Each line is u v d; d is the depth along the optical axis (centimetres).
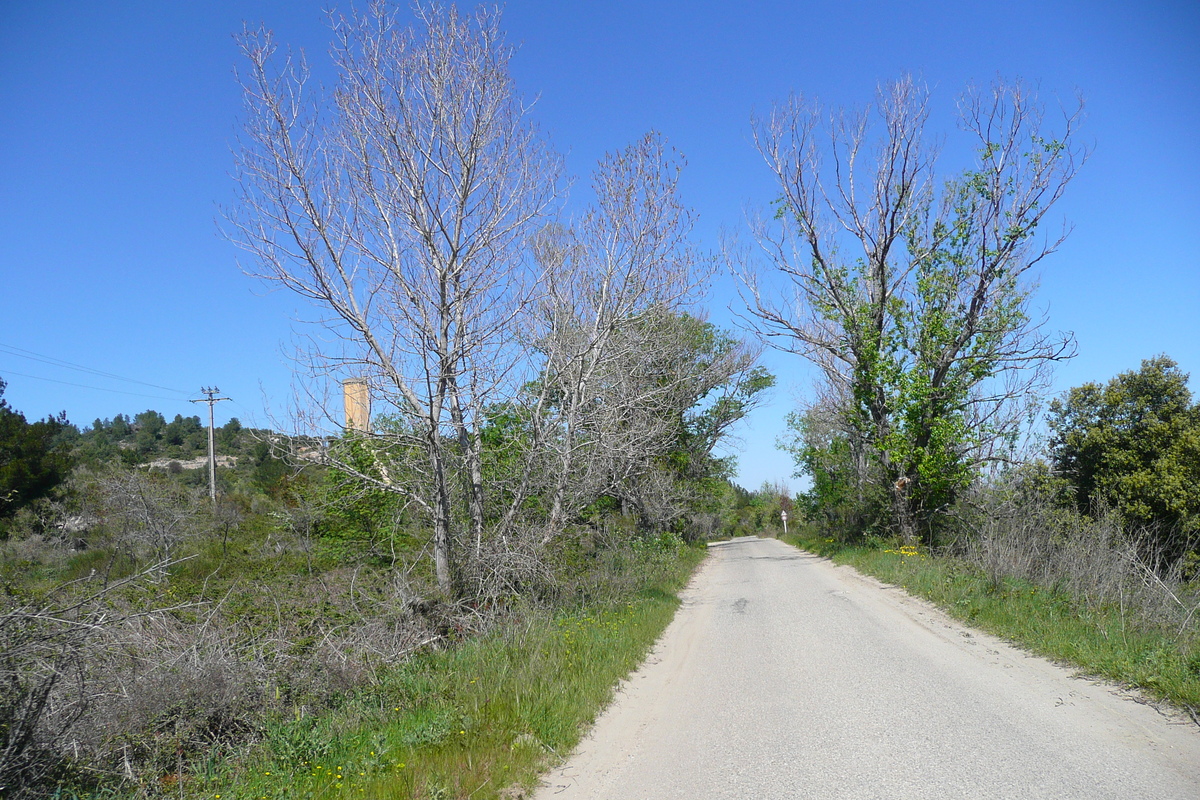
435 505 1183
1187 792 478
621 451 1488
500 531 1236
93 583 861
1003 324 2312
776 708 741
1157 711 648
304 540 1730
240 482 4109
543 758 622
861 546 2731
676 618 1426
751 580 2077
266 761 615
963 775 530
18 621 555
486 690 766
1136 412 2075
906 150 2345
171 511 2225
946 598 1312
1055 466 2173
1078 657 827
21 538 2439
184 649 763
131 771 595
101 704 624
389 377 1153
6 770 519
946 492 2378
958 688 762
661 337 1661
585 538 1781
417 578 1139
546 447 1315
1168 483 1867
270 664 792
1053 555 1298
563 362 1365
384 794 527
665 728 706
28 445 2792
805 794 520
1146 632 852
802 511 3884
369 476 1283
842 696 765
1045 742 585
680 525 3250
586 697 781
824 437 3497
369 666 838
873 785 525
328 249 1120
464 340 1184
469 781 550
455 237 1171
